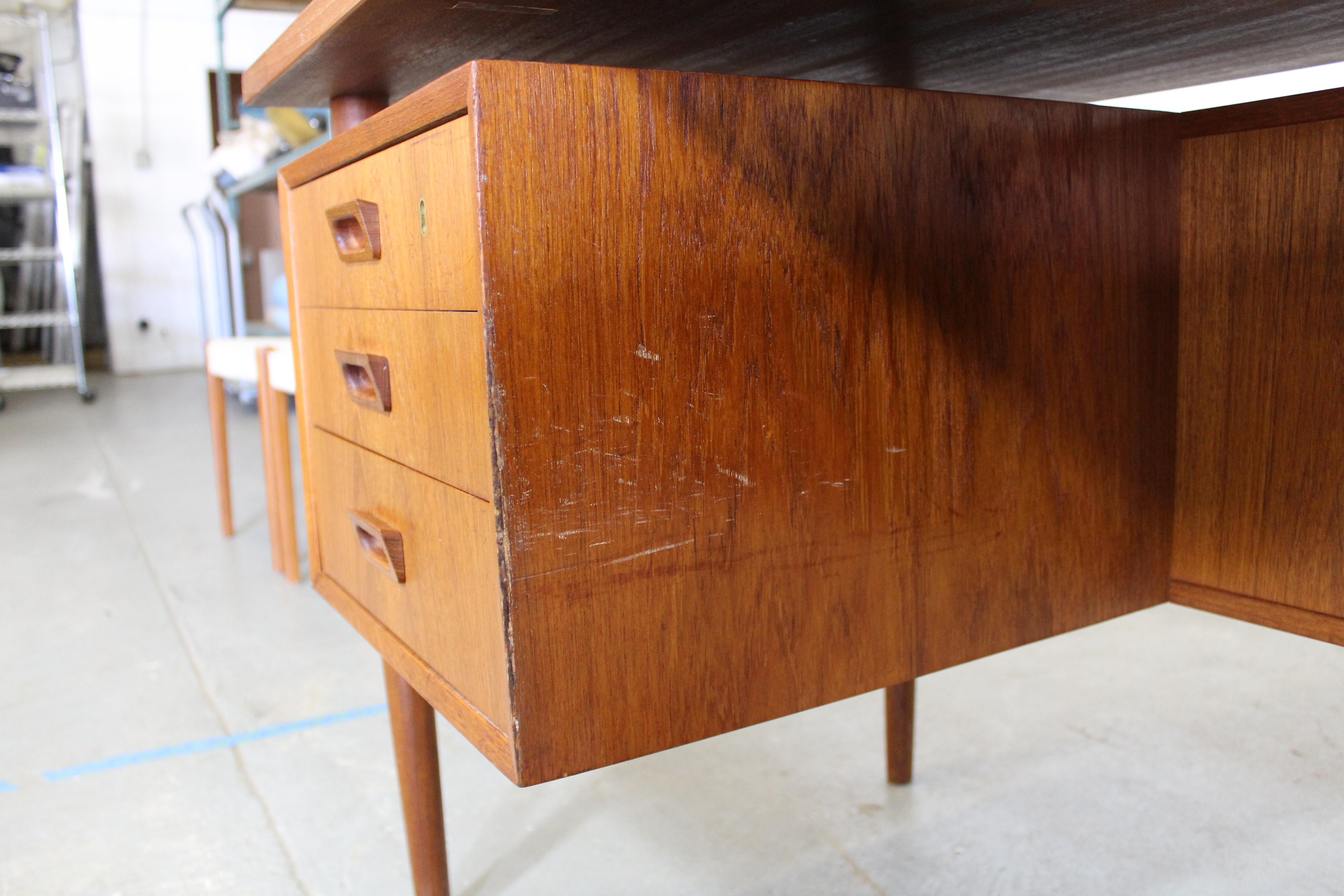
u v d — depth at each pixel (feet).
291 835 3.41
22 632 5.49
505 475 1.65
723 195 1.76
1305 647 4.71
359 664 4.97
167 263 18.75
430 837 2.76
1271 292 2.31
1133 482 2.46
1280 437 2.34
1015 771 3.66
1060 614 2.37
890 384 2.00
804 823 3.37
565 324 1.66
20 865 3.24
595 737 1.78
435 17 1.94
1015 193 2.11
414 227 1.92
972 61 2.46
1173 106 5.57
